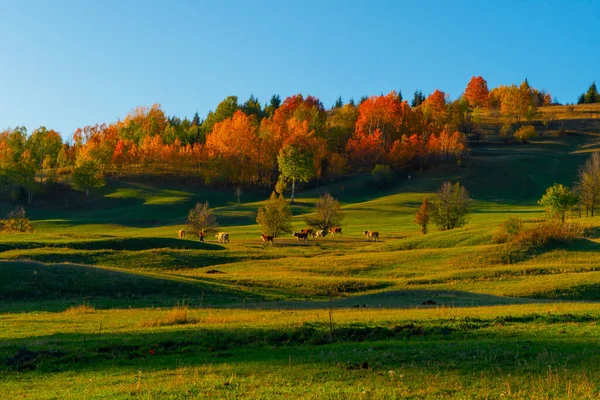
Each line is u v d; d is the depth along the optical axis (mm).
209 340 23953
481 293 48344
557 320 27391
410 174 175625
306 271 63344
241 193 162875
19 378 19359
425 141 190750
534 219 96688
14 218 101438
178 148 181375
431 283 54688
